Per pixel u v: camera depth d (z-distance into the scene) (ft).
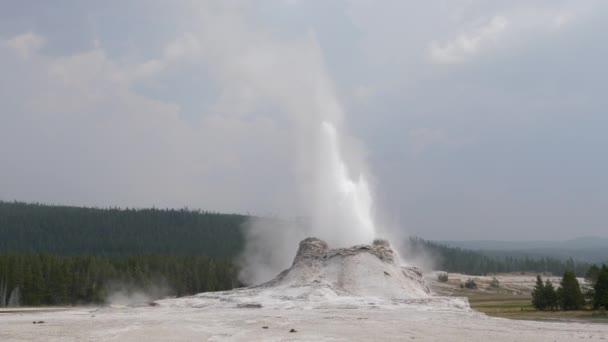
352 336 104.88
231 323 124.26
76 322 132.57
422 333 110.11
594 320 193.77
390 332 110.52
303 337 103.60
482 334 110.52
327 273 187.83
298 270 193.16
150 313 152.97
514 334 112.16
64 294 335.26
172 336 107.04
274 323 123.24
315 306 154.81
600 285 255.70
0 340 104.06
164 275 378.53
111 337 106.52
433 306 157.38
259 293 178.70
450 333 110.93
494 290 475.31
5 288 320.50
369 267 187.21
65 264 345.51
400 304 158.71
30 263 334.85
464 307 160.86
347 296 170.40
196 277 386.11
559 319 201.36
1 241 633.20
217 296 181.88
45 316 155.12
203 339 102.94
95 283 351.25
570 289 269.85
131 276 367.04
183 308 164.55
